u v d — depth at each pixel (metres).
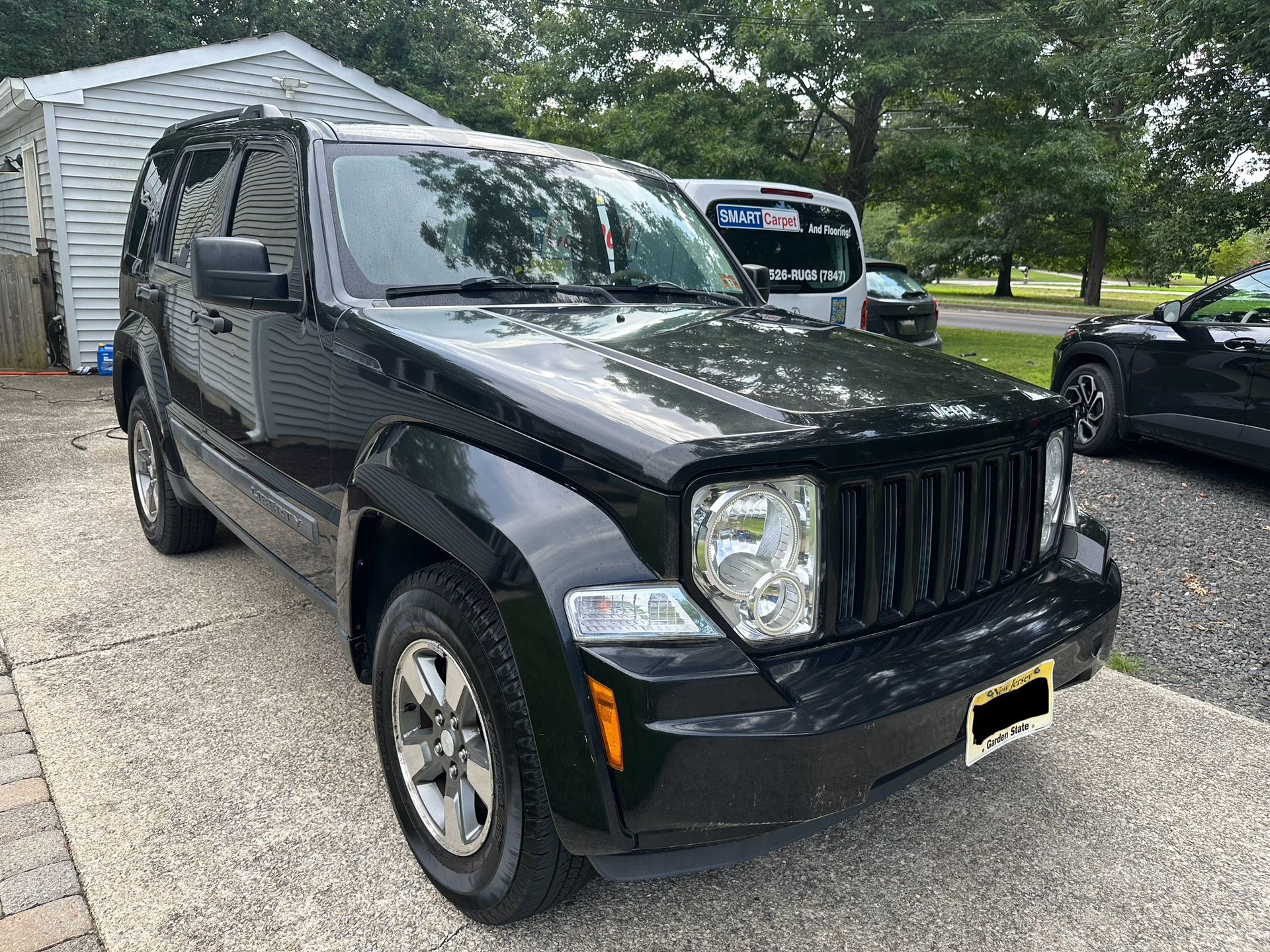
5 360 11.45
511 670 1.95
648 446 1.81
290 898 2.28
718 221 6.95
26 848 2.42
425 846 2.31
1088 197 18.44
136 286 4.61
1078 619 2.29
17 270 11.35
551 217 3.25
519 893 2.05
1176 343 6.75
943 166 17.91
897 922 2.24
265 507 3.18
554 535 1.86
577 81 20.17
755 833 1.84
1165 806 2.75
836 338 2.79
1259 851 2.54
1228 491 6.46
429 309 2.69
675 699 1.73
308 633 3.81
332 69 12.75
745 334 2.70
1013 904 2.31
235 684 3.37
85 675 3.41
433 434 2.24
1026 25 17.05
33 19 27.67
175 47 32.12
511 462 2.03
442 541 2.04
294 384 2.85
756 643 1.87
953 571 2.20
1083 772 2.94
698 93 18.72
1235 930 2.23
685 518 1.78
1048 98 17.95
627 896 2.33
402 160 3.12
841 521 1.94
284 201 3.08
